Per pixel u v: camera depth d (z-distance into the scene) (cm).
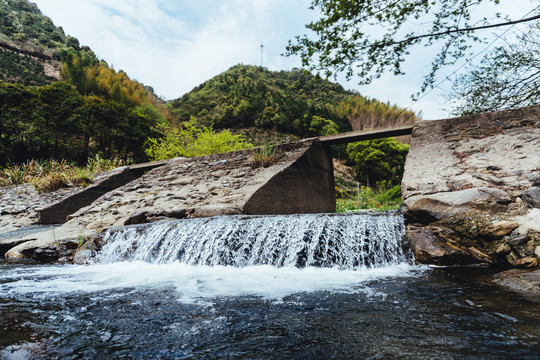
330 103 11962
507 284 260
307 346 162
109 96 6216
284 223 446
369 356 146
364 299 245
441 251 347
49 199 1036
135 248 502
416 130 709
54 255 543
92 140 3478
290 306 235
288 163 795
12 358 149
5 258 560
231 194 717
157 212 667
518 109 632
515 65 669
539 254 306
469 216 383
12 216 977
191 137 1666
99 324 204
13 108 2714
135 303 254
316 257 395
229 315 219
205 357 153
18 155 2675
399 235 396
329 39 666
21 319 215
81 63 6912
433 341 159
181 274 371
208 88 12600
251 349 161
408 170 561
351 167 5200
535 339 155
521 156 503
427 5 604
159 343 172
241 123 8144
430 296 242
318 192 879
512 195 399
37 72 7619
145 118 3772
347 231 410
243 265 417
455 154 579
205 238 453
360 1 618
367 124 9575
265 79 14138
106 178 1096
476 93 730
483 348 148
